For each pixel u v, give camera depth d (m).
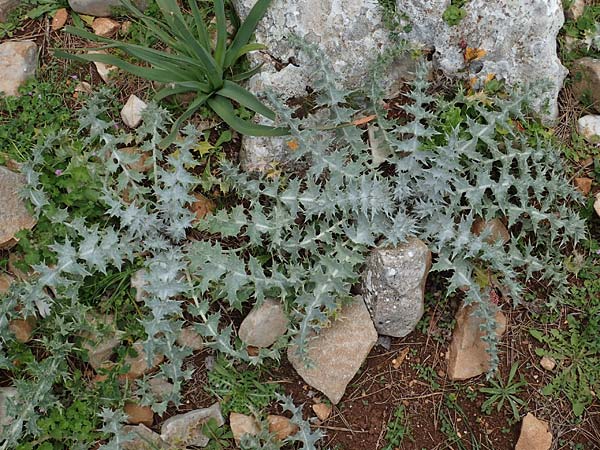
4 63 0.88
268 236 0.85
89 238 0.79
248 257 0.85
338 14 0.86
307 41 0.85
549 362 0.83
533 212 0.83
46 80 0.90
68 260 0.78
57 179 0.83
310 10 0.86
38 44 0.92
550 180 0.87
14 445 0.74
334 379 0.81
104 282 0.82
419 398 0.83
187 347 0.80
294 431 0.81
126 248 0.80
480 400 0.83
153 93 0.89
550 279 0.86
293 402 0.82
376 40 0.87
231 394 0.81
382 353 0.84
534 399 0.82
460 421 0.82
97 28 0.92
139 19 0.92
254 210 0.83
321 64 0.83
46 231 0.82
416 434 0.81
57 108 0.88
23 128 0.87
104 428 0.76
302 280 0.81
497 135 0.87
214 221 0.82
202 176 0.86
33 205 0.82
